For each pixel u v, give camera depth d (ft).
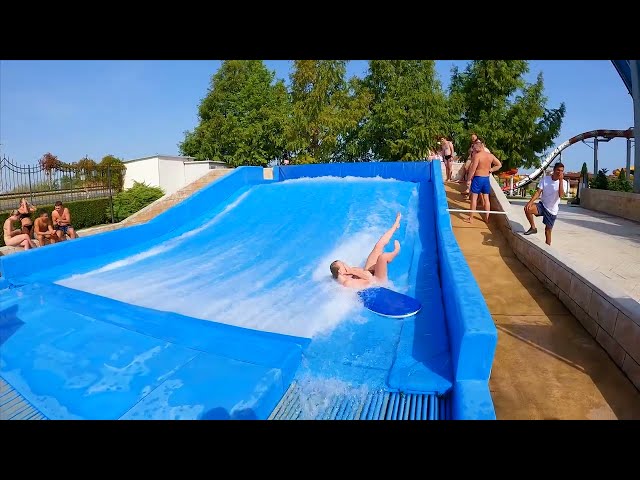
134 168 72.49
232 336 14.76
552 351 14.69
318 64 73.20
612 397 12.05
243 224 31.22
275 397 11.84
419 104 76.84
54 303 18.48
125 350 14.26
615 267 24.03
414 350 14.03
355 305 17.75
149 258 26.32
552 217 25.90
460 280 15.02
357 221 28.25
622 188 54.08
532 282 21.29
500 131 83.51
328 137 72.02
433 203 30.07
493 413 10.19
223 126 93.04
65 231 38.75
